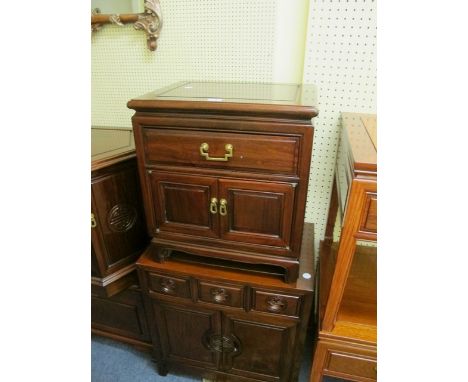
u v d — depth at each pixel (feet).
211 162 2.65
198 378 4.11
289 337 3.31
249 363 3.65
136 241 3.61
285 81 3.75
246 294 3.17
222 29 3.71
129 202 3.38
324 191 3.93
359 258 3.94
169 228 3.07
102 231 3.21
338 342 2.90
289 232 2.77
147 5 3.77
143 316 4.05
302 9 3.42
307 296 2.99
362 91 3.38
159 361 4.04
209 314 3.45
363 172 2.17
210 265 3.33
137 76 4.27
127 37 4.09
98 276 3.38
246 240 2.90
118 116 4.60
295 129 2.36
